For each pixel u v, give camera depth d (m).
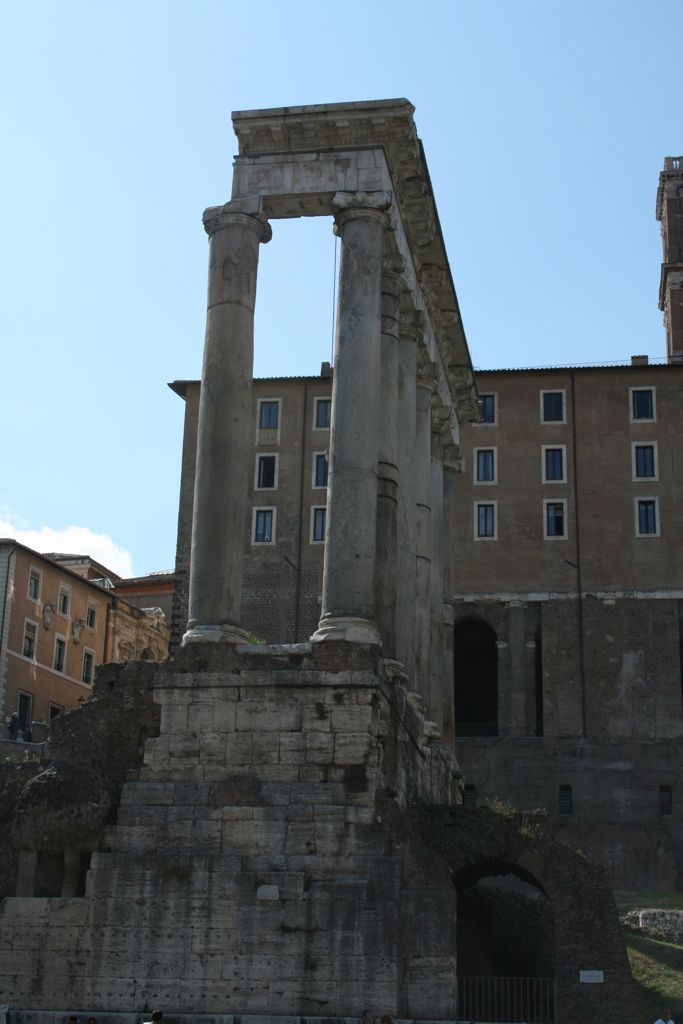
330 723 30.17
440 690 43.88
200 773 30.34
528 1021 28.95
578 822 72.31
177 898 28.91
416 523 41.22
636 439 81.06
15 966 28.92
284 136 36.22
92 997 28.52
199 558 32.47
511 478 81.38
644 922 44.62
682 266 93.94
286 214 36.66
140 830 29.83
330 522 32.66
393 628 34.72
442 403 46.00
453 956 28.02
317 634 31.42
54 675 86.00
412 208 38.38
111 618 94.62
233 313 34.31
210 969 28.39
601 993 28.52
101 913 29.00
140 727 31.27
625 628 77.56
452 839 30.61
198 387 84.62
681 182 96.56
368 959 28.03
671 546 78.75
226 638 31.58
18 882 29.59
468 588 79.81
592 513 80.00
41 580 85.25
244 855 29.27
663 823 71.81
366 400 33.47
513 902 36.78
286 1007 27.94
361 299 34.34
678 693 75.81
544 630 78.38
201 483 33.03
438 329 44.97
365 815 29.34
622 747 73.62
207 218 35.50
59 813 29.75
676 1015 30.89
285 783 29.89
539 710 81.38
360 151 35.88
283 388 83.88
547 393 82.69
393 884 28.56
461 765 74.44
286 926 28.42
